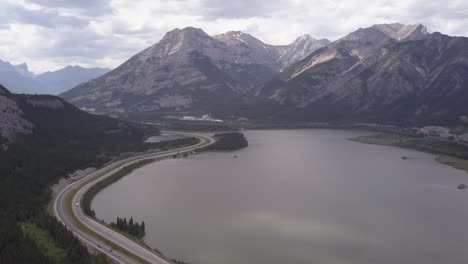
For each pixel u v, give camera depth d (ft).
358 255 532.32
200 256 519.60
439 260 522.06
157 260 483.51
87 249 499.51
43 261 447.83
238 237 581.94
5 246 478.59
